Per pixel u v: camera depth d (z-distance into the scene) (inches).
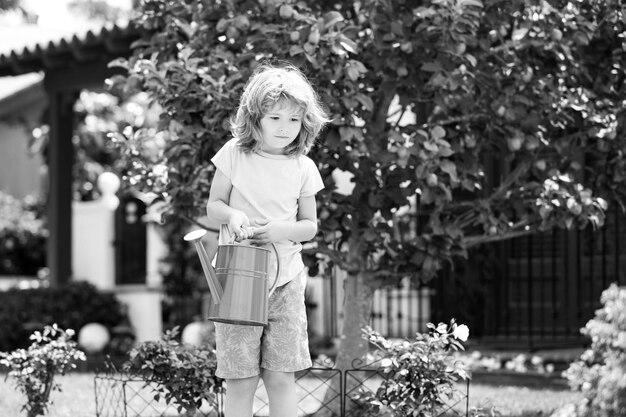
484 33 232.7
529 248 373.1
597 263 385.7
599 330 253.0
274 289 169.2
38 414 221.9
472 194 354.9
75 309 466.3
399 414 188.9
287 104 164.2
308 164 174.6
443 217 247.1
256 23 227.3
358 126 223.9
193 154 233.1
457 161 231.9
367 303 250.8
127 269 557.0
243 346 169.8
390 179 225.3
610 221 378.9
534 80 233.8
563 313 397.7
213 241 536.1
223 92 222.7
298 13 226.2
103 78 457.4
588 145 249.6
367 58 233.3
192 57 244.2
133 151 249.0
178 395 204.1
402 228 257.8
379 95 243.1
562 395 295.7
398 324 404.2
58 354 220.7
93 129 717.3
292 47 210.5
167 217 244.1
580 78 245.3
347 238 233.0
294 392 175.0
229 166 171.3
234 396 174.2
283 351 171.3
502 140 238.8
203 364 206.7
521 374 340.2
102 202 556.7
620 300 251.9
